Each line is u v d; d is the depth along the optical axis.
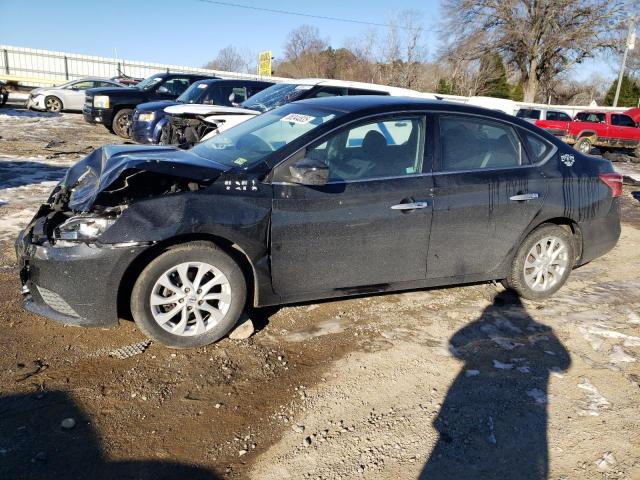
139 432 2.79
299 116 4.20
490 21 41.34
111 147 4.37
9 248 5.22
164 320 3.45
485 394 3.26
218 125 8.01
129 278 3.48
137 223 3.27
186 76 14.63
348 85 9.31
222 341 3.71
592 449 2.80
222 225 3.41
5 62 30.81
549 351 3.82
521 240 4.45
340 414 3.02
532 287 4.61
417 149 4.05
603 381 3.46
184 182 3.57
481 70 43.56
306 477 2.55
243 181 3.54
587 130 20.91
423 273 4.14
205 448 2.71
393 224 3.89
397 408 3.10
